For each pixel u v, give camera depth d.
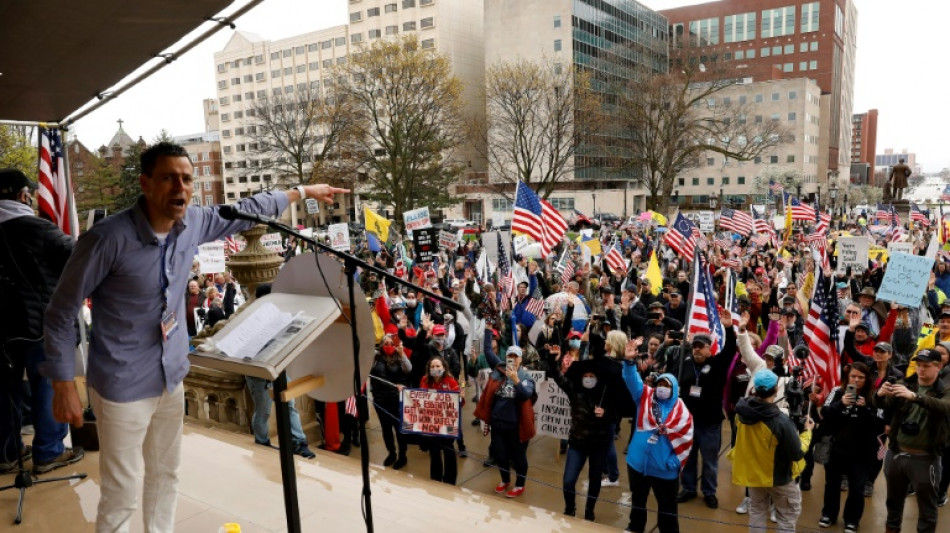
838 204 96.62
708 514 7.47
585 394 7.06
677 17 118.56
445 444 7.71
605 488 8.27
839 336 9.79
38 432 4.33
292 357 2.42
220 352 2.57
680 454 6.41
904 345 10.19
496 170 57.94
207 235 2.76
